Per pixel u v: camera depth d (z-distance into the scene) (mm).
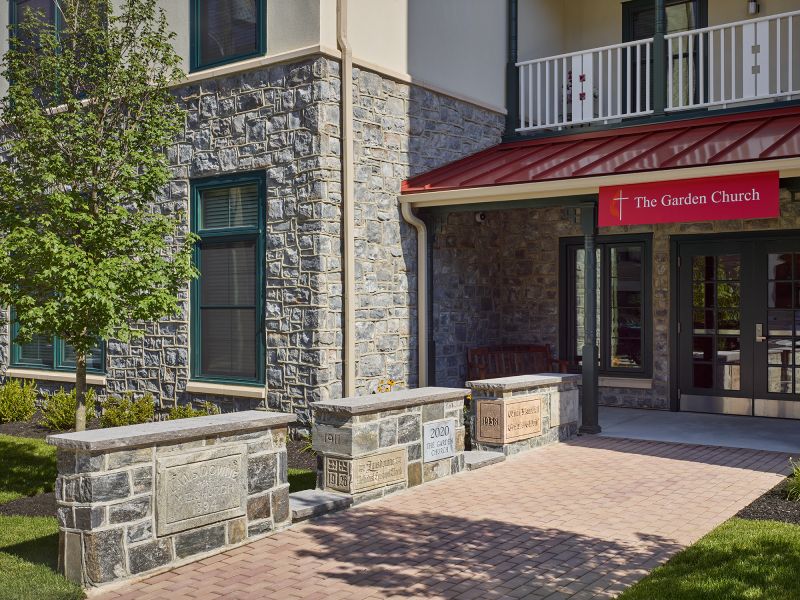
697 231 12922
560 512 7203
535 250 14453
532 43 14898
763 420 12188
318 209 10547
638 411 13195
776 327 12367
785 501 7438
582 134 13195
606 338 13930
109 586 5441
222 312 11695
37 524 7211
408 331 12008
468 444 10234
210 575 5707
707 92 13977
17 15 14312
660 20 12562
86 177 8570
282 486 6730
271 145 11016
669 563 5789
